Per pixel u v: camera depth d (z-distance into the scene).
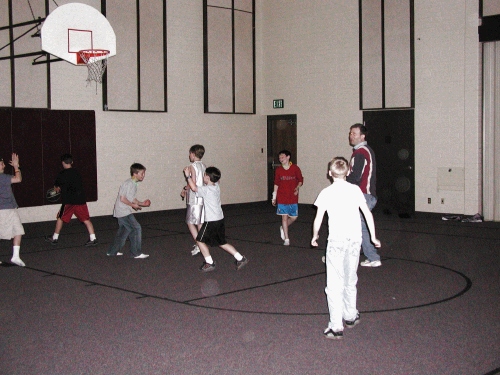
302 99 16.70
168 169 15.52
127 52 14.42
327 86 16.05
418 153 14.27
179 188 15.77
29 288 7.45
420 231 11.98
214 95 16.36
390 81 14.56
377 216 14.55
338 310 5.24
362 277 7.77
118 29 14.23
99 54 11.30
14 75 12.52
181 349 5.04
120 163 14.55
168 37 15.36
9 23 12.31
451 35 13.52
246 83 17.20
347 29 15.47
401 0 14.20
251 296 6.87
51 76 13.25
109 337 5.38
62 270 8.57
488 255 9.27
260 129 17.72
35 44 12.79
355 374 4.43
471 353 4.85
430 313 6.06
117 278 7.97
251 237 11.57
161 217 15.04
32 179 12.91
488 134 13.03
